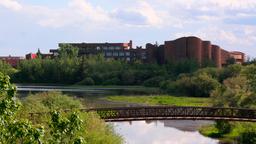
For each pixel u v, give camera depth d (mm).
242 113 52438
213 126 63812
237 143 51281
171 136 58656
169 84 125312
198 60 163250
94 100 101375
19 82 177375
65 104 47188
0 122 12109
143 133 61000
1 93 12570
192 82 113375
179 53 169500
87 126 31594
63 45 196875
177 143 53312
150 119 49875
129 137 57125
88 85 160875
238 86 77000
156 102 97625
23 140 12367
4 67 180125
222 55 182000
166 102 96812
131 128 65875
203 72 120562
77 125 14156
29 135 12180
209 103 83312
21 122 12289
